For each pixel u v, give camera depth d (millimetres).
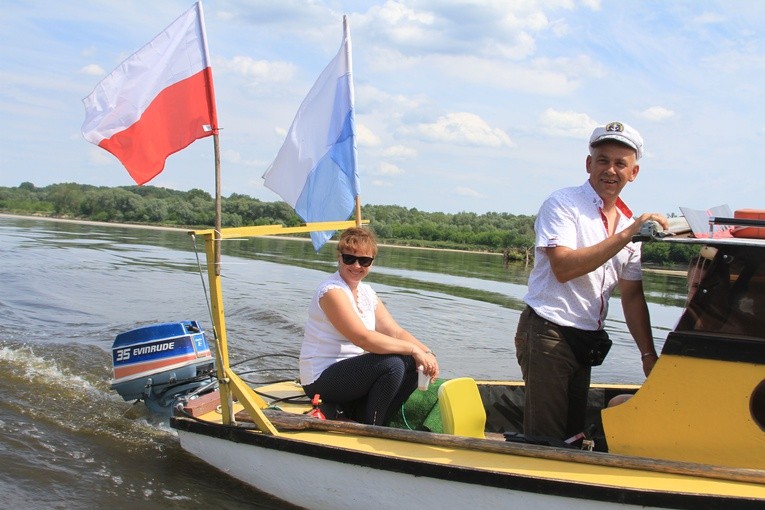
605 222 4289
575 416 4625
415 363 4770
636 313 4520
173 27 4898
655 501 3383
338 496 4223
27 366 7766
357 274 4762
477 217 89438
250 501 4586
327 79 5875
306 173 5812
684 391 3740
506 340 11383
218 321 4555
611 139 4160
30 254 22859
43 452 5289
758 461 3586
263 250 35250
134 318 11305
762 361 3561
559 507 3576
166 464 5160
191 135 4848
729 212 4578
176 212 76000
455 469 3787
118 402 6656
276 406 5117
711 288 3725
